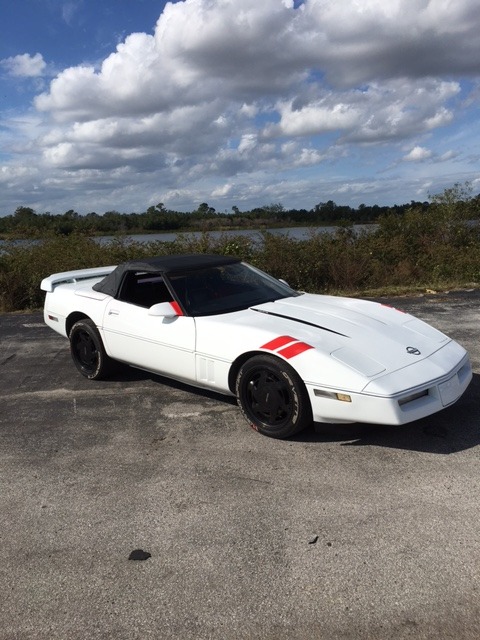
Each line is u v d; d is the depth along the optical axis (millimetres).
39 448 4203
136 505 3301
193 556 2783
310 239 12766
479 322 7496
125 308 5238
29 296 11273
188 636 2273
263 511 3150
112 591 2570
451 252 12953
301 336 4035
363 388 3580
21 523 3186
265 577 2594
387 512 3059
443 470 3475
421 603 2363
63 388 5641
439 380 3754
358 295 10594
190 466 3754
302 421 3887
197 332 4508
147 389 5434
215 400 4996
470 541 2756
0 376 6223
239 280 5195
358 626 2266
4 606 2516
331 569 2619
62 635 2322
